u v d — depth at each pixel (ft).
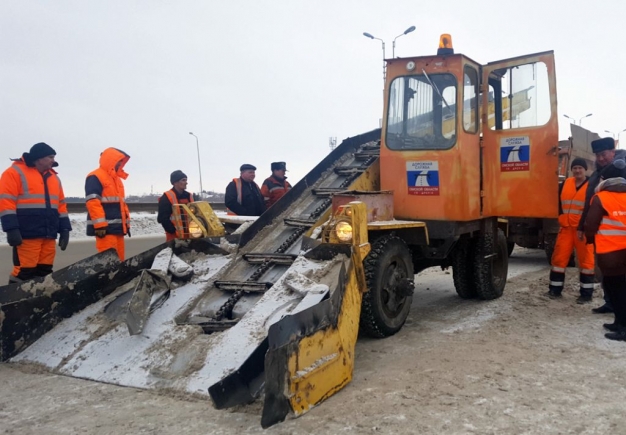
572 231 21.80
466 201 17.97
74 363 13.15
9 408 11.12
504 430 10.05
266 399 9.81
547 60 18.95
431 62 18.11
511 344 15.75
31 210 17.83
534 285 25.61
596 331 17.15
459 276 21.77
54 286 14.73
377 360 14.34
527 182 19.54
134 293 13.60
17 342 14.02
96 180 19.24
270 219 17.93
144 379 12.03
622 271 16.48
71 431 10.04
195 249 16.87
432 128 18.15
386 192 17.13
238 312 13.88
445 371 13.35
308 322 11.05
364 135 22.72
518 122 19.69
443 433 9.93
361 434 9.87
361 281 13.87
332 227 14.06
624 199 16.52
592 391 12.00
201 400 11.14
